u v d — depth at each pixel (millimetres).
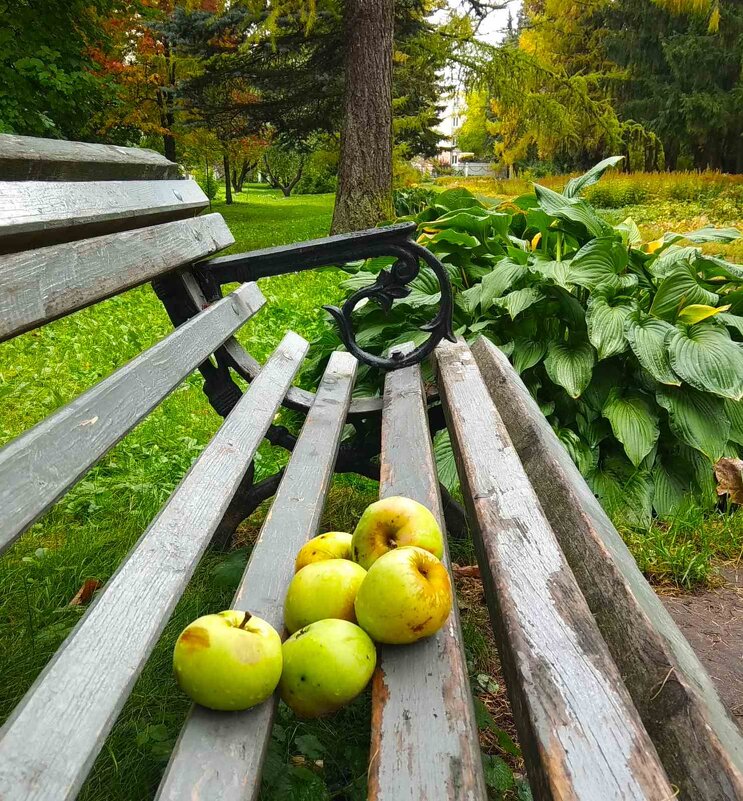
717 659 2273
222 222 2936
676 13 22094
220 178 63969
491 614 1251
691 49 31734
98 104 11891
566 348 3512
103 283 1596
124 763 1636
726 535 3051
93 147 1993
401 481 1766
